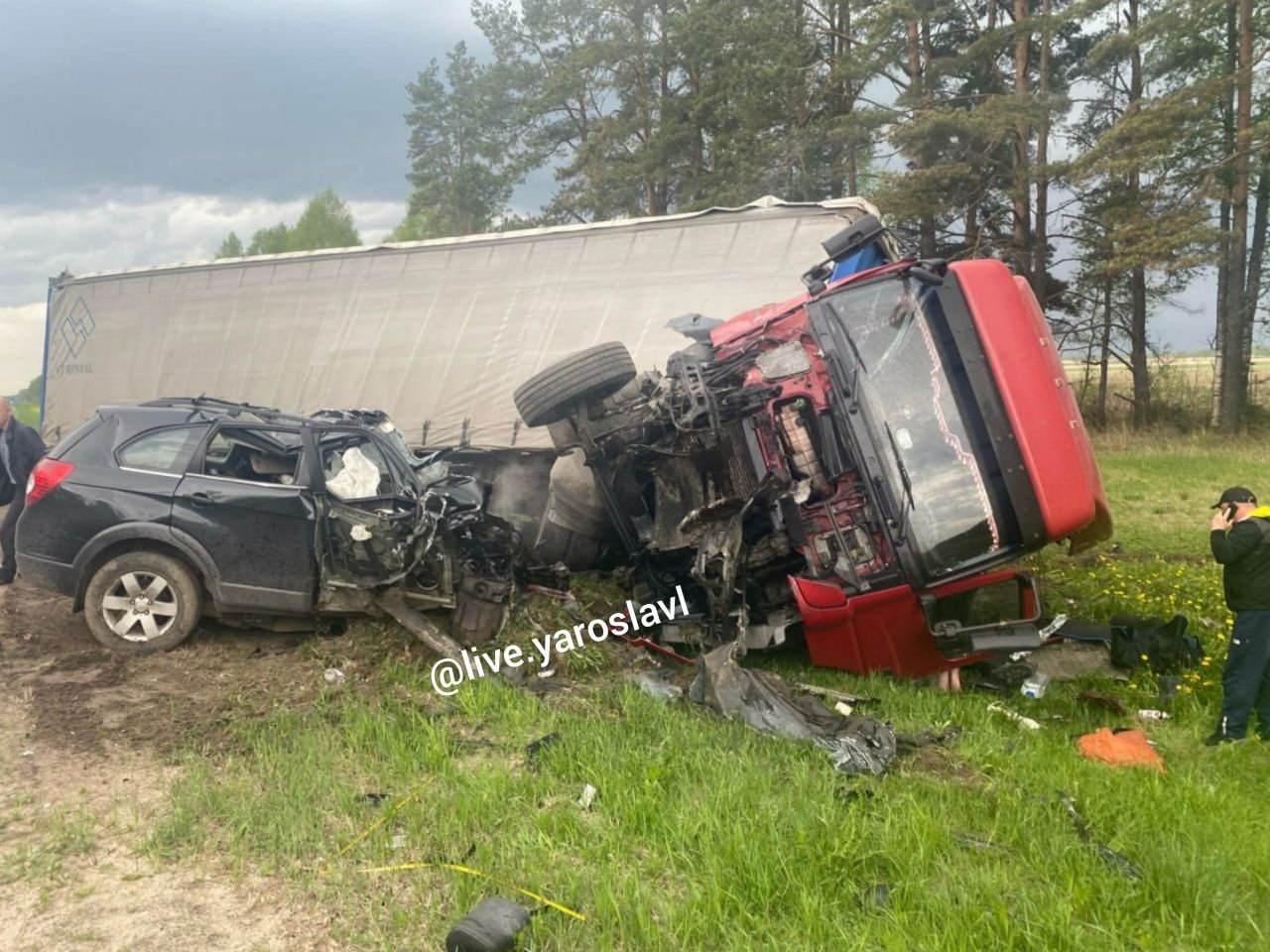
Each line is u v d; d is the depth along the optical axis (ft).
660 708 17.25
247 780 14.08
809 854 11.85
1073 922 10.85
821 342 19.35
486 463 29.73
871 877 11.69
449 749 15.61
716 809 13.01
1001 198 77.00
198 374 38.50
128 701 17.17
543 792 14.05
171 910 11.05
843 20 87.35
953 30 80.74
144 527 19.31
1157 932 10.82
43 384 42.80
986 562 18.37
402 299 34.83
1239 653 17.20
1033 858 12.48
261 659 19.51
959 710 18.20
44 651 19.62
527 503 27.50
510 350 32.94
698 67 90.07
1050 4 77.20
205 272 38.52
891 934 10.38
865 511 18.93
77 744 15.40
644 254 31.17
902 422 18.67
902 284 19.42
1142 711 19.11
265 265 37.32
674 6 92.63
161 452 20.04
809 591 18.97
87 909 11.04
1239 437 70.33
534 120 107.65
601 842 12.46
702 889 11.19
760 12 82.99
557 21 112.16
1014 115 67.92
